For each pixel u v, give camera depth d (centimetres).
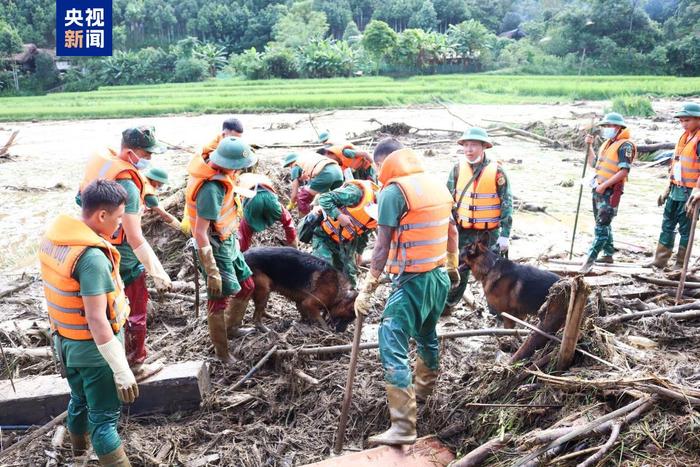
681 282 559
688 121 660
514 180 1358
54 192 1341
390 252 406
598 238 720
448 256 473
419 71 6488
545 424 381
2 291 694
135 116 3538
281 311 635
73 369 361
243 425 452
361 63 6538
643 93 3862
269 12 9131
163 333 588
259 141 2136
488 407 407
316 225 619
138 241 421
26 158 1905
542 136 1989
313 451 422
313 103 3603
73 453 407
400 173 399
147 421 455
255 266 562
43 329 575
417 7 9506
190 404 462
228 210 495
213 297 489
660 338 491
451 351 527
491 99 3688
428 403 436
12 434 439
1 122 3350
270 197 625
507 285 533
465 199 605
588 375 401
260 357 515
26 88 6838
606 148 724
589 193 1221
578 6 6162
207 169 464
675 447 332
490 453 367
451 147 1844
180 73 6888
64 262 330
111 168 416
